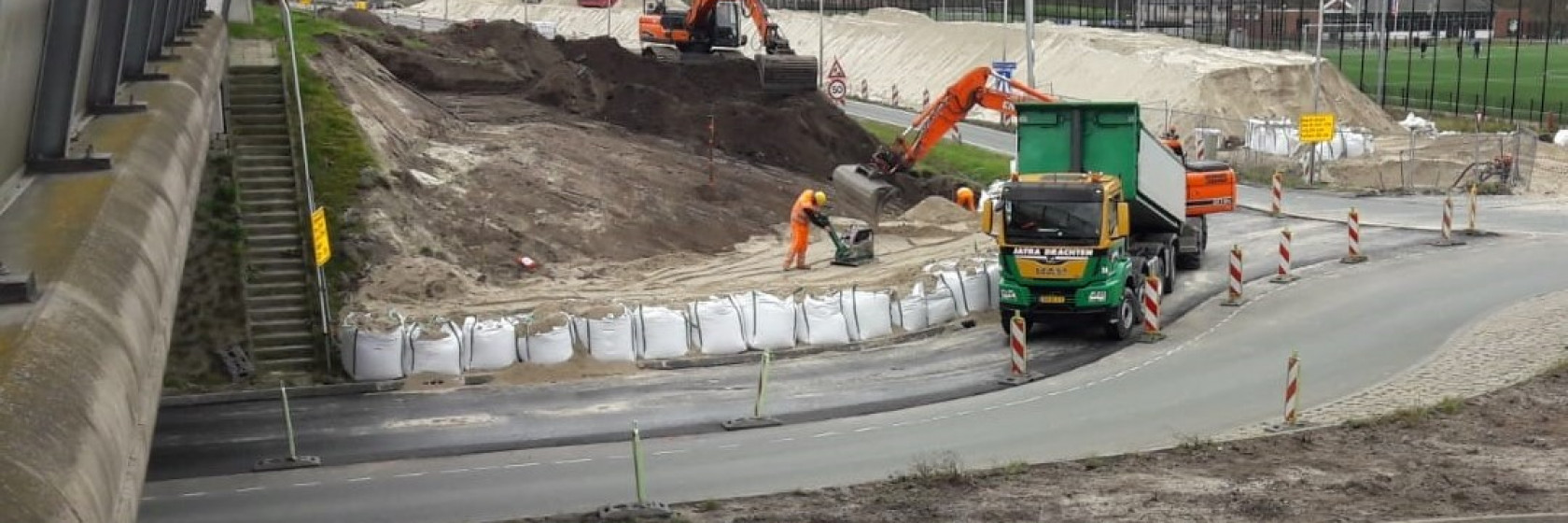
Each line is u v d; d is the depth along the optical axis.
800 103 49.91
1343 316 31.09
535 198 36.97
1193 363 27.47
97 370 8.51
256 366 27.70
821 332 29.36
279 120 36.03
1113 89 74.56
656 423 24.11
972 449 22.02
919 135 39.38
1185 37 103.81
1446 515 17.64
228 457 22.50
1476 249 38.31
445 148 39.25
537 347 27.66
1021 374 26.81
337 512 19.39
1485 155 56.00
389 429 24.08
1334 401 24.42
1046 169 30.84
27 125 12.36
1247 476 19.67
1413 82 93.25
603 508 18.53
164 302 11.69
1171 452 21.16
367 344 27.06
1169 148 34.34
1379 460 20.38
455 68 48.09
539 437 23.36
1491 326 29.59
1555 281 33.91
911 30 95.50
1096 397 25.22
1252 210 45.88
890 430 23.41
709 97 50.47
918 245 37.81
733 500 19.16
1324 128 50.84
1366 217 44.22
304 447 23.00
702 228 37.81
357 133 36.19
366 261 31.52
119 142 13.97
